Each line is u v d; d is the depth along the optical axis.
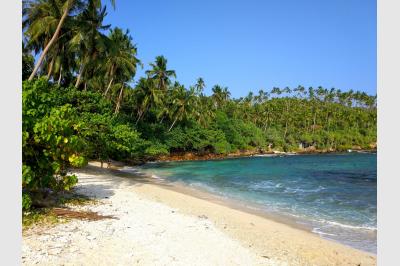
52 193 13.57
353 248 10.57
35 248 7.93
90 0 23.34
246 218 13.72
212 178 29.19
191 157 58.16
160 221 11.44
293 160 56.16
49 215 10.56
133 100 51.94
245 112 83.62
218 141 62.66
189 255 8.55
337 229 12.93
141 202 14.58
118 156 36.50
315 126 92.56
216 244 9.59
